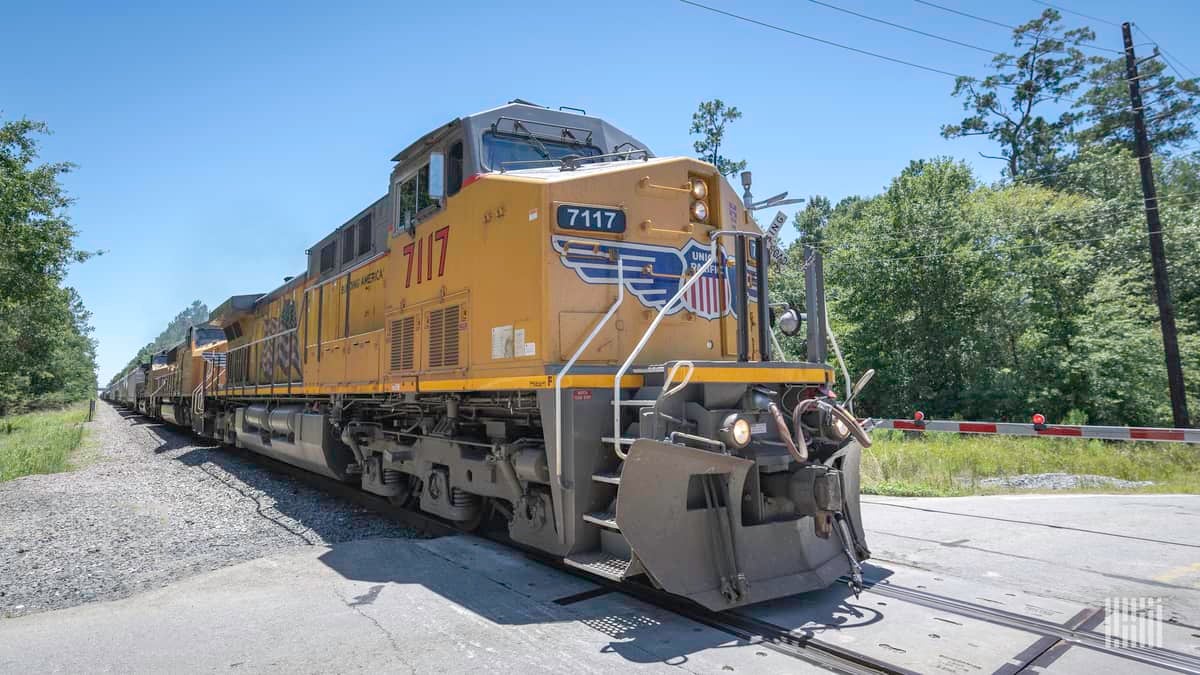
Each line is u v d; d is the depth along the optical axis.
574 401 4.62
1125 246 21.52
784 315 6.10
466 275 5.77
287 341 11.31
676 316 5.46
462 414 6.21
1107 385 18.12
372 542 6.21
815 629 3.97
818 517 4.42
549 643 3.81
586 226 5.05
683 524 4.12
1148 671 3.38
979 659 3.51
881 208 21.67
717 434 4.45
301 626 4.12
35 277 23.78
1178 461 11.86
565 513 4.65
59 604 4.86
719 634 3.94
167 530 7.30
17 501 9.38
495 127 6.12
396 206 7.30
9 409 45.50
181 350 21.23
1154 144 31.72
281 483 10.88
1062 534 6.52
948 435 15.18
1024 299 19.42
